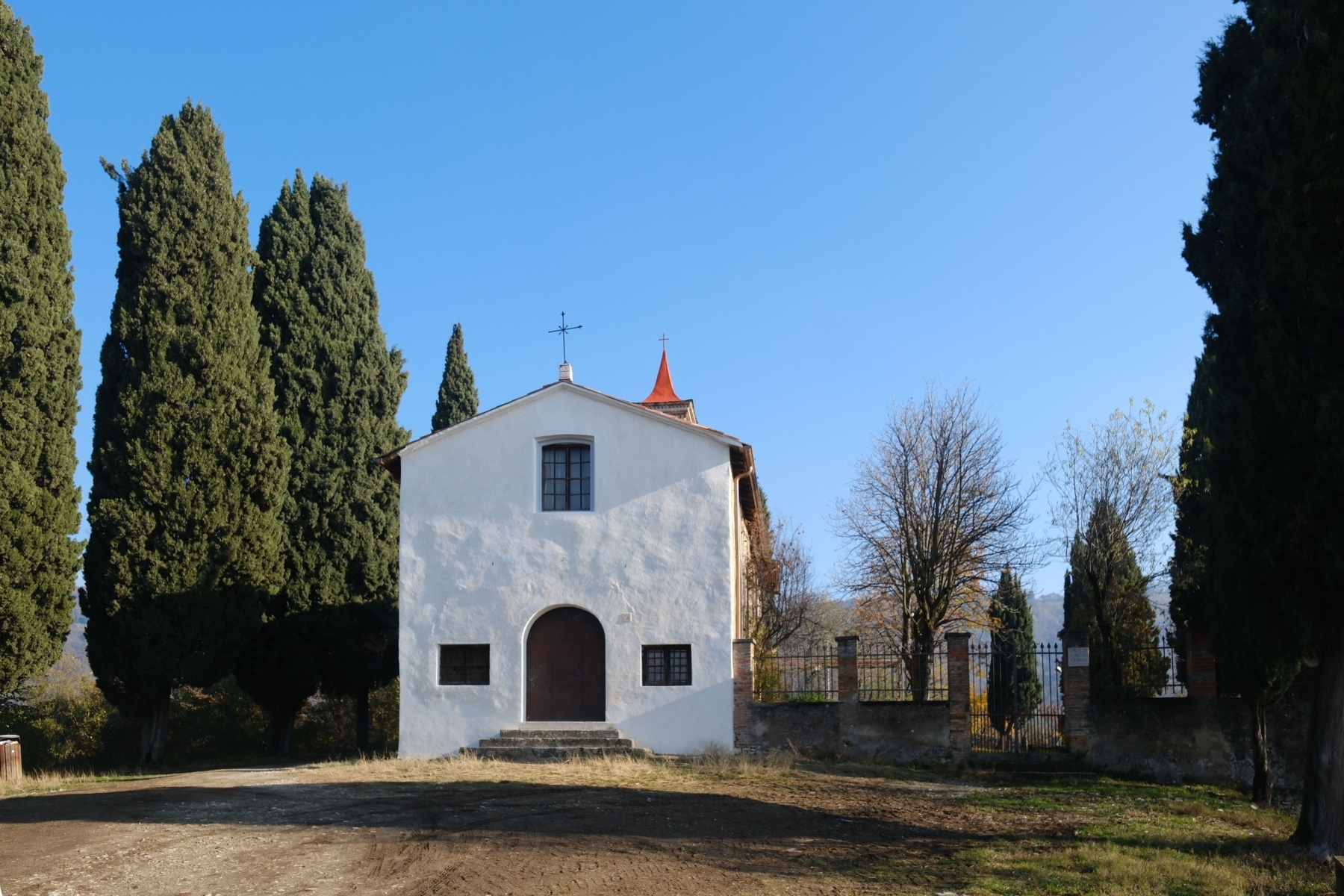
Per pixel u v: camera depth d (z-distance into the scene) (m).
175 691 35.53
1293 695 19.56
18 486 21.98
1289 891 10.38
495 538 23.33
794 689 26.42
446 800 15.77
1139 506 25.20
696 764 20.67
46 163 23.59
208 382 25.52
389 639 29.70
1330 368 12.05
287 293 30.03
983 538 30.58
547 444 23.80
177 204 25.98
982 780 19.59
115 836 12.70
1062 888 10.48
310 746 36.31
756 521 33.72
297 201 30.77
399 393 31.86
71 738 34.16
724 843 12.79
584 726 22.23
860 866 11.55
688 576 22.61
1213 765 19.89
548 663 22.97
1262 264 13.72
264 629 28.41
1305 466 12.30
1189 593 20.67
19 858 11.47
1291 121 13.73
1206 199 16.25
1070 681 20.84
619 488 23.20
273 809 14.84
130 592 24.19
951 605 31.52
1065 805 16.59
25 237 23.05
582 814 14.63
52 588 22.58
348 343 30.50
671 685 22.33
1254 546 12.79
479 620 23.06
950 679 21.34
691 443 23.16
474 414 39.03
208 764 24.91
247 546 25.92
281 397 29.48
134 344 25.38
